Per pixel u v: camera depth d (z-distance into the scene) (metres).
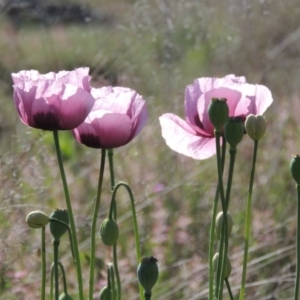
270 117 11.50
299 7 12.68
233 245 8.60
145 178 9.51
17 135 9.11
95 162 9.92
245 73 12.09
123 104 4.37
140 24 10.73
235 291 7.62
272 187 9.78
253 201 9.38
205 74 12.16
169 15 10.80
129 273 7.88
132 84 10.81
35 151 8.66
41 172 8.38
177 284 7.80
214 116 4.08
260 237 8.50
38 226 4.31
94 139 4.28
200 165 10.04
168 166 9.73
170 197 9.27
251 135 4.27
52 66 13.72
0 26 13.75
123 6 14.08
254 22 12.09
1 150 9.83
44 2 12.18
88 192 9.30
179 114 10.77
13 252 7.62
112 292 4.59
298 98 11.79
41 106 4.06
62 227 4.43
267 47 12.29
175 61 11.51
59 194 9.16
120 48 10.95
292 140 10.69
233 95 4.36
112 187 4.68
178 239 8.38
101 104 4.37
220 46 11.90
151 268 4.08
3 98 12.08
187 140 4.61
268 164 10.15
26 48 14.41
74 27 14.39
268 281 7.37
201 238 8.52
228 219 4.50
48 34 12.66
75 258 4.28
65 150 10.46
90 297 4.38
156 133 10.27
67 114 4.08
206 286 7.63
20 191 7.99
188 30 11.42
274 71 12.27
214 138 4.58
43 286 4.47
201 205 9.13
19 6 11.48
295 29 12.70
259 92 4.42
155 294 7.65
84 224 8.02
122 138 4.28
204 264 8.09
